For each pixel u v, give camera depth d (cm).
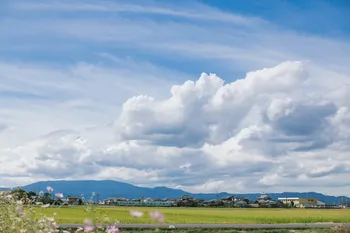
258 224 3009
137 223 2817
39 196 1027
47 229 907
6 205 976
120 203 9231
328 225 2931
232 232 2500
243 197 13088
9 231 917
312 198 17738
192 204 11844
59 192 1005
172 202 11400
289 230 2633
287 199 17988
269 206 13125
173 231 2448
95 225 791
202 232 2473
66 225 2328
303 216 4609
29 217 907
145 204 10425
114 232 775
